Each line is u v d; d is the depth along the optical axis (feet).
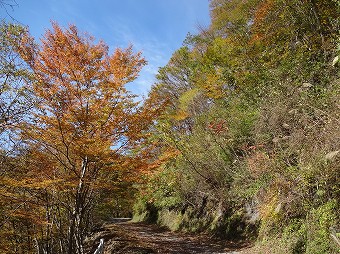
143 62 28.89
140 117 28.89
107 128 28.71
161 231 66.39
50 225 42.65
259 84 47.09
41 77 27.12
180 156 53.42
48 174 29.01
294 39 51.13
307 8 47.44
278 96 37.27
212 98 65.26
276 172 28.58
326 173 21.84
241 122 46.16
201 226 56.75
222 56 60.23
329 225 20.35
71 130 26.96
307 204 23.47
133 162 29.32
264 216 30.83
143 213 95.45
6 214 32.63
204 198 60.49
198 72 72.79
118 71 28.19
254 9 63.31
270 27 53.31
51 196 37.11
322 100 30.09
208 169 51.67
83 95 27.55
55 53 27.22
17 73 25.76
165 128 52.95
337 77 34.63
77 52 27.45
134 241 46.88
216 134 49.85
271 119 35.32
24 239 48.19
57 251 52.80
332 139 22.76
